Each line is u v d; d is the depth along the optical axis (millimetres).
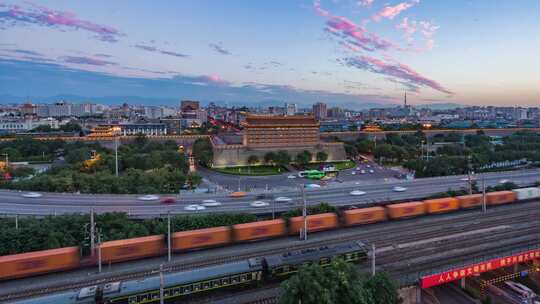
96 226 63219
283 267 48156
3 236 55438
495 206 90438
